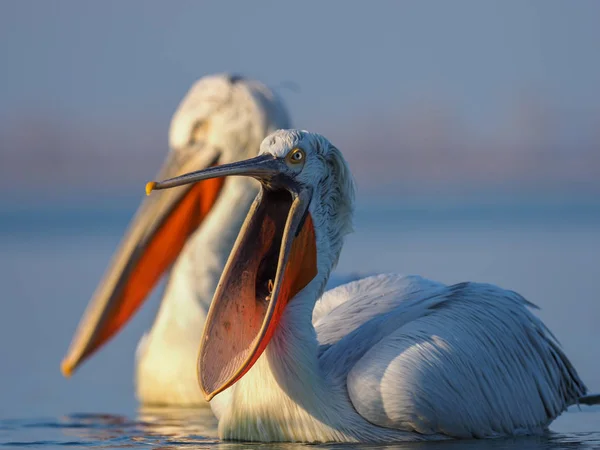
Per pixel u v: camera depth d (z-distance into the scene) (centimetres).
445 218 7619
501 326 1220
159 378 1491
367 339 1161
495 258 3431
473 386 1150
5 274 3512
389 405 1095
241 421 1121
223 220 1525
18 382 1697
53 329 2280
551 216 7150
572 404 1353
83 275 3384
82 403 1507
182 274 1509
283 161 1092
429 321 1170
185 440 1204
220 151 1559
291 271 1099
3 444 1203
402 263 3192
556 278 2847
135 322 2412
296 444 1102
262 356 1102
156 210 1542
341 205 1150
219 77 1584
